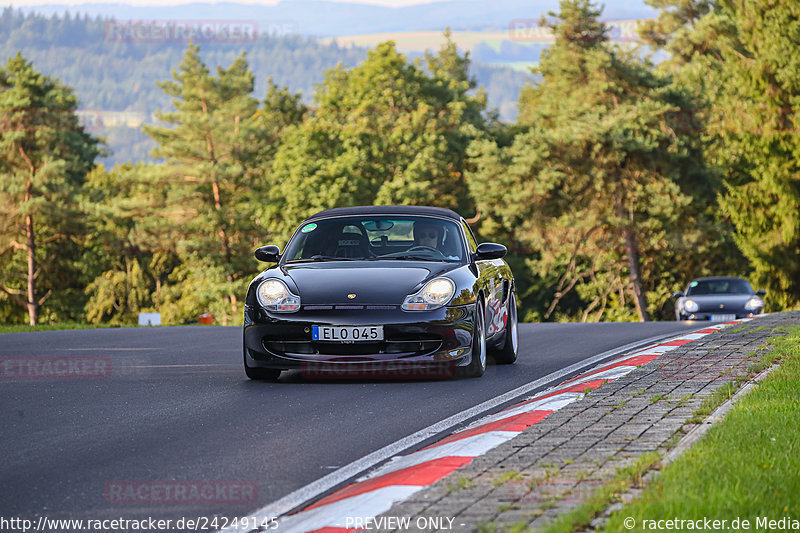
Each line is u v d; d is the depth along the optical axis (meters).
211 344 28.02
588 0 140.75
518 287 128.75
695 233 108.31
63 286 161.62
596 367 20.41
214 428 14.11
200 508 9.79
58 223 151.12
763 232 114.75
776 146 111.00
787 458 10.07
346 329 18.38
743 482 9.08
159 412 15.52
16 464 11.80
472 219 123.56
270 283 19.33
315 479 11.00
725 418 12.47
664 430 12.03
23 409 15.87
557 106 131.62
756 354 19.64
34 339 30.22
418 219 21.48
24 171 148.62
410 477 10.37
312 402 16.41
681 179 110.75
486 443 12.08
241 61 177.50
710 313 47.41
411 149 120.06
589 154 111.00
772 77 111.88
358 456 12.21
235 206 143.62
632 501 8.59
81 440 13.27
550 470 10.03
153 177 148.88
